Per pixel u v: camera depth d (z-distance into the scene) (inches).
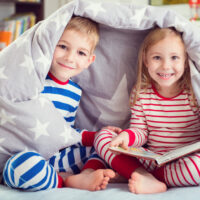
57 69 40.1
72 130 38.2
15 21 85.7
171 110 41.7
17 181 29.5
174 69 38.9
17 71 34.9
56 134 35.9
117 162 35.8
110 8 37.2
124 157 35.8
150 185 31.2
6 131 34.4
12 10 100.7
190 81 40.6
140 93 43.4
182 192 29.6
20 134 34.3
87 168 37.5
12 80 34.6
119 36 43.3
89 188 31.6
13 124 34.1
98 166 37.9
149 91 43.3
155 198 27.8
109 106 45.9
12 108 33.8
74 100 44.6
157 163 30.5
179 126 41.3
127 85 45.3
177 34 38.1
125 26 37.8
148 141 43.9
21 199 27.7
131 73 45.0
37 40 36.3
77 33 39.0
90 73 44.8
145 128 43.4
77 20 39.2
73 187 33.2
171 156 31.0
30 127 34.3
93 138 42.3
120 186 33.4
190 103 40.8
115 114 46.4
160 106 42.3
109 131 40.4
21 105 34.3
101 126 47.5
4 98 34.0
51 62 39.3
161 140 42.2
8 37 84.7
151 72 40.3
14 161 30.1
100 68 44.6
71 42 39.0
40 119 34.9
